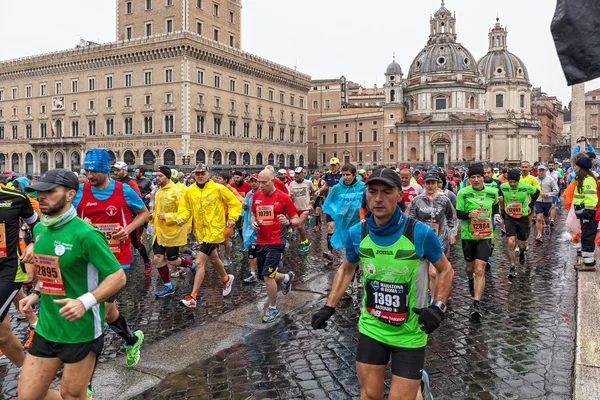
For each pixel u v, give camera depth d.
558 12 3.35
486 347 6.77
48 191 4.05
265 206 8.27
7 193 5.50
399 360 3.87
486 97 109.81
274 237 8.28
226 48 67.50
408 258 3.86
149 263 12.15
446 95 97.69
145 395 5.52
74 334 4.08
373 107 114.56
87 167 6.78
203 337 7.39
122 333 5.71
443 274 3.92
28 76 75.12
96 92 68.69
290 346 6.98
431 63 100.75
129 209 7.19
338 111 107.12
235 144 70.31
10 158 77.62
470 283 9.51
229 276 9.88
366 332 4.02
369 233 4.02
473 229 8.70
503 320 7.96
